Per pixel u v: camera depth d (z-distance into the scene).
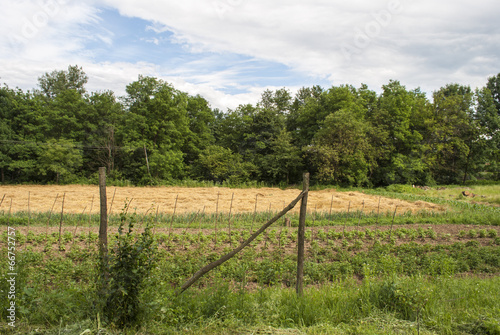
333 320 5.57
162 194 29.28
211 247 11.27
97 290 4.92
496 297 6.49
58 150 34.28
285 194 32.19
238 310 5.47
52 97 51.69
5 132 36.09
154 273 5.50
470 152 45.50
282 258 10.18
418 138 40.25
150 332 4.65
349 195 31.05
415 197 28.78
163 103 37.31
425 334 4.95
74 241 10.70
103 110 40.12
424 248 11.55
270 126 43.72
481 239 13.69
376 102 45.47
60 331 4.42
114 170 36.34
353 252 11.47
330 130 36.72
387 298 6.20
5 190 29.48
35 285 5.78
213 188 35.44
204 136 46.03
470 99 42.53
